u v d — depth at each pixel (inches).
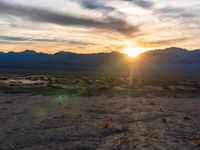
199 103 1691.7
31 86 2689.5
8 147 669.9
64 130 861.2
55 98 1804.9
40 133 817.5
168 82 4392.2
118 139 748.6
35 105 1449.3
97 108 1369.3
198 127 930.7
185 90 2662.4
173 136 794.8
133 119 1074.7
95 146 677.9
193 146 684.1
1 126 908.0
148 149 649.6
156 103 1637.6
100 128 895.7
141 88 2822.3
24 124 947.3
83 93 2162.9
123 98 1900.8
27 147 671.8
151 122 1013.2
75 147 670.5
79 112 1232.8
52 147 671.8
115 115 1164.5
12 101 1606.8
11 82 3289.9
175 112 1283.2
